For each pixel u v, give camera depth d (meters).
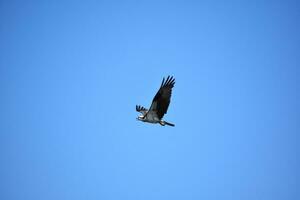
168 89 31.64
